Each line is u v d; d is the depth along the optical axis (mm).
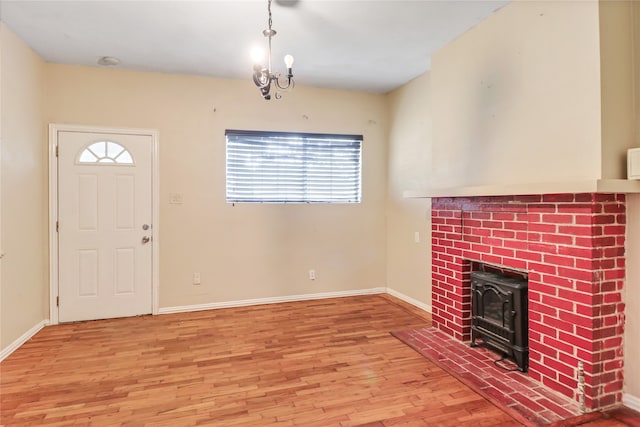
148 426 2006
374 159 4781
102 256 3797
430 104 3916
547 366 2344
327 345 3098
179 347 3064
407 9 2686
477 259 2910
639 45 2117
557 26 2252
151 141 3920
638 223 2107
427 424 2012
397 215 4602
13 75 3037
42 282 3596
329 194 4621
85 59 3566
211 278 4152
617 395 2152
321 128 4523
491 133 2746
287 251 4445
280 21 2854
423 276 4102
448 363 2725
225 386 2426
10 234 2992
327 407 2182
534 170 2404
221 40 3174
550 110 2301
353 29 2990
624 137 2086
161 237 3971
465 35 3004
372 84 4414
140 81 3889
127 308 3879
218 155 4137
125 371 2639
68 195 3689
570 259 2176
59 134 3648
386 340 3203
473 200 2949
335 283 4660
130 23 2877
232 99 4172
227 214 4191
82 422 2039
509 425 2000
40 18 2793
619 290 2137
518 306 2568
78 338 3270
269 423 2029
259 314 3936
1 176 2863
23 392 2354
